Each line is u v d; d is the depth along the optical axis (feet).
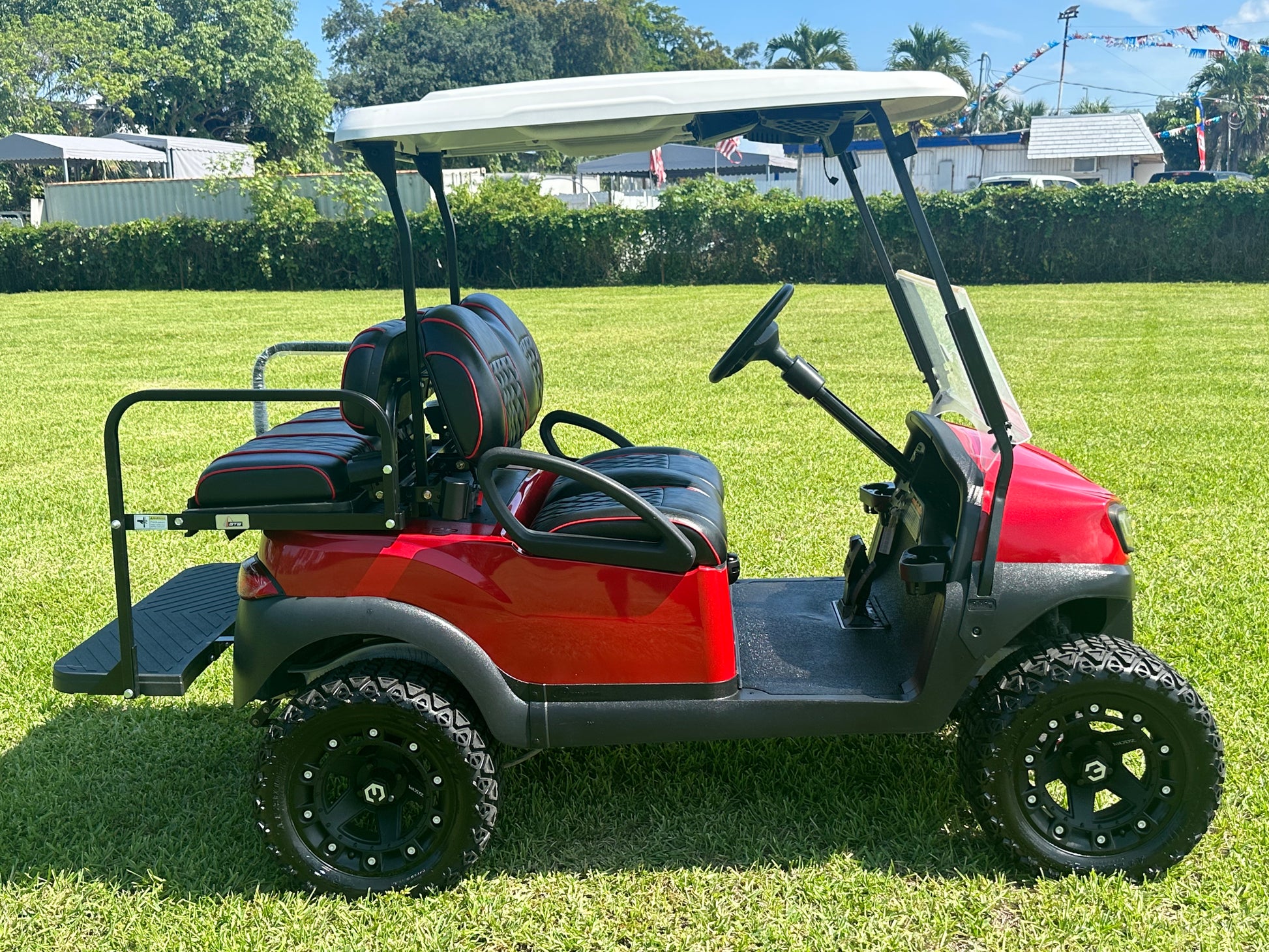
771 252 62.64
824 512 15.28
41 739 9.59
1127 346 32.42
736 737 7.27
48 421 23.21
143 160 96.32
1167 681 6.91
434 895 7.24
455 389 7.23
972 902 7.01
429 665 7.55
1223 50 84.99
